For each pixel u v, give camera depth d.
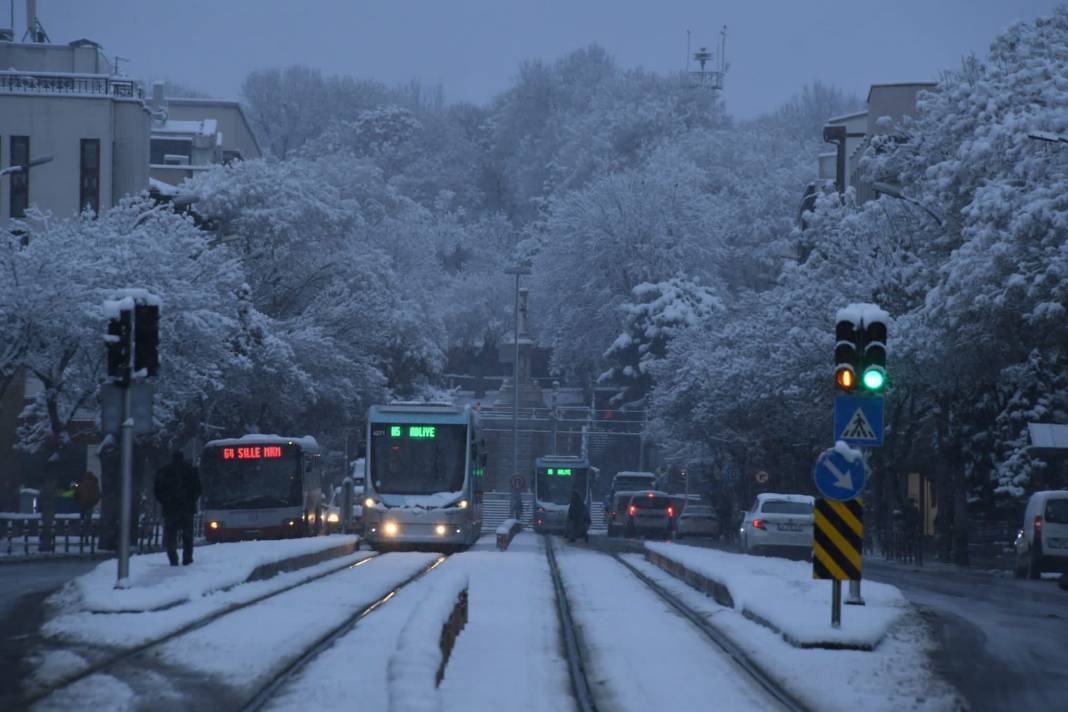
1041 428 91.62
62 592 54.28
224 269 128.62
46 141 158.25
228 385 136.50
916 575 85.25
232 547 82.25
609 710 27.61
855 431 42.06
